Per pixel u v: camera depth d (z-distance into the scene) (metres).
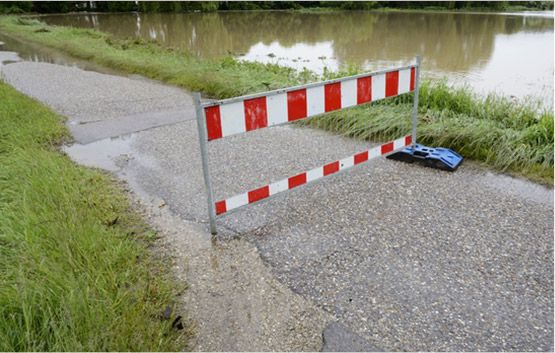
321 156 4.27
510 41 14.20
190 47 14.39
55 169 3.62
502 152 3.87
